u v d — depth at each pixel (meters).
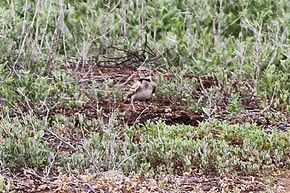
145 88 11.58
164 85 12.38
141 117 11.50
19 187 9.10
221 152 9.91
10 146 9.63
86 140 9.98
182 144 9.91
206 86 12.91
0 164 9.43
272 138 10.41
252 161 9.86
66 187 9.07
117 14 15.09
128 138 10.03
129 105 11.96
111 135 10.04
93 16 14.82
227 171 9.55
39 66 12.75
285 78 12.61
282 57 13.73
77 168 9.50
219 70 13.05
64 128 10.81
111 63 13.77
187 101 12.08
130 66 13.77
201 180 9.43
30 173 9.41
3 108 11.19
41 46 13.16
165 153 9.76
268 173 9.70
